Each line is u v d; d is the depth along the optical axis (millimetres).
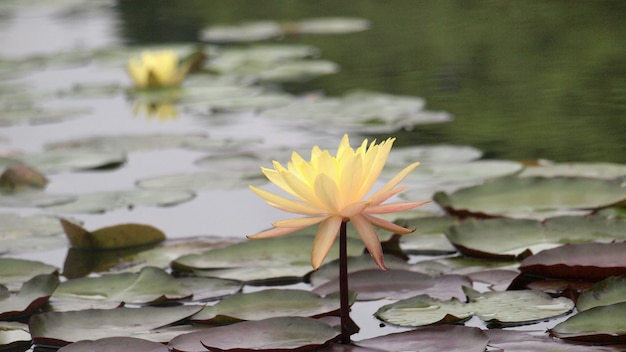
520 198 3422
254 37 7570
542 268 3168
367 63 5945
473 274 3199
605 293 3088
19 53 7184
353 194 3014
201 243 3369
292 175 3010
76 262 3328
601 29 6180
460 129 3943
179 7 9766
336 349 3020
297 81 5578
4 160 3828
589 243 3188
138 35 7961
